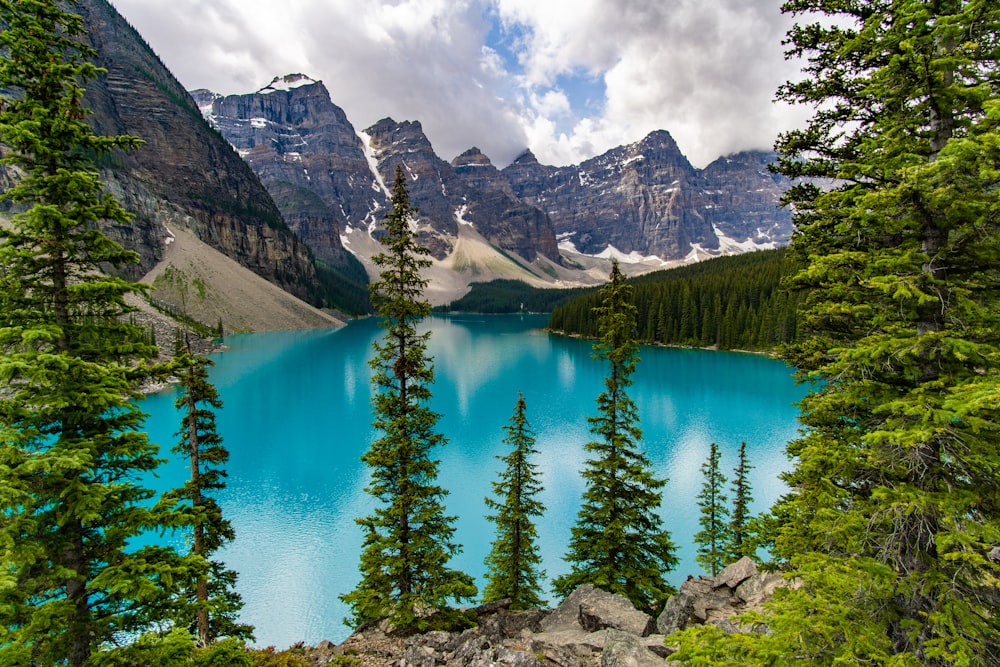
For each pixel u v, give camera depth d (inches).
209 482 705.6
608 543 725.9
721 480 1176.8
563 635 553.0
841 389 331.6
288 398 2950.3
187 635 324.8
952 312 269.9
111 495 320.8
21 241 306.2
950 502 243.1
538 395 3159.5
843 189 330.3
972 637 235.1
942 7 292.7
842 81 411.2
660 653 464.4
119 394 310.2
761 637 253.3
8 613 266.5
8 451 266.2
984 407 227.3
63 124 304.0
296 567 1163.9
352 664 517.7
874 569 257.9
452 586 612.7
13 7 303.3
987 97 285.0
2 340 293.3
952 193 254.7
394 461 607.5
